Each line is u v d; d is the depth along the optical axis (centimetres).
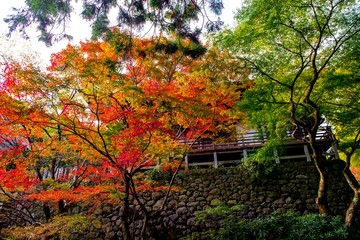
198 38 502
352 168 1467
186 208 1072
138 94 575
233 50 695
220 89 695
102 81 540
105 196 866
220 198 1083
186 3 449
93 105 646
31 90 532
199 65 675
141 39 523
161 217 1060
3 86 537
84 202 969
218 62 667
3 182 709
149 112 616
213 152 1278
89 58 543
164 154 750
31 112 554
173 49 534
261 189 1080
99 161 764
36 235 754
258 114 857
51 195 745
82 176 865
